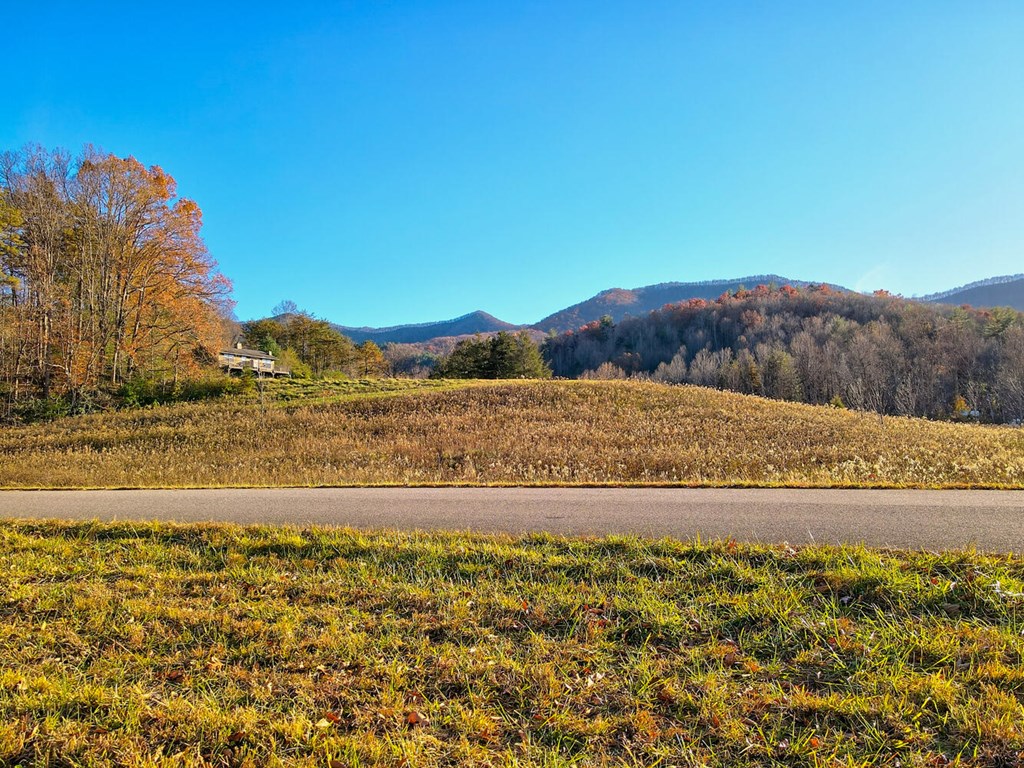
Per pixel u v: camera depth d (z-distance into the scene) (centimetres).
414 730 332
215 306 3803
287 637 439
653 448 1761
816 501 792
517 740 326
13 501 1063
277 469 1611
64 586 550
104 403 3041
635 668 389
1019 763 291
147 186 3450
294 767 303
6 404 2938
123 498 1048
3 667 405
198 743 321
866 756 302
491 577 546
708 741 321
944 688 348
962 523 652
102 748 319
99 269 3444
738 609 457
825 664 386
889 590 468
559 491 938
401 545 627
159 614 484
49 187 3225
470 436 2055
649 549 580
